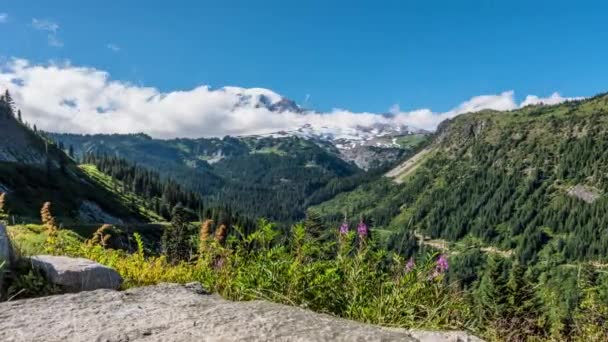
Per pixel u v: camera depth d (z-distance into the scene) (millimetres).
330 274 5836
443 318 5781
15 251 7348
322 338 3412
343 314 5730
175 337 3527
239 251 6852
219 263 7125
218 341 3395
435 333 4371
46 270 7023
